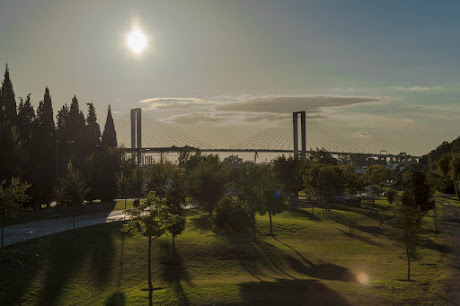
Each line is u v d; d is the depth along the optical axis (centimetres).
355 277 3709
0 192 3612
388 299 2873
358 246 5266
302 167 10619
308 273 3903
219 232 5450
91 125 10162
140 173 8556
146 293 3016
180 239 4756
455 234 6028
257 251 4578
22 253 3712
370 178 14000
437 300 2883
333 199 10369
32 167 7300
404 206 3859
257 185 5697
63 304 2786
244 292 2997
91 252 4003
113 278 3419
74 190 5134
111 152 8950
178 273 3675
